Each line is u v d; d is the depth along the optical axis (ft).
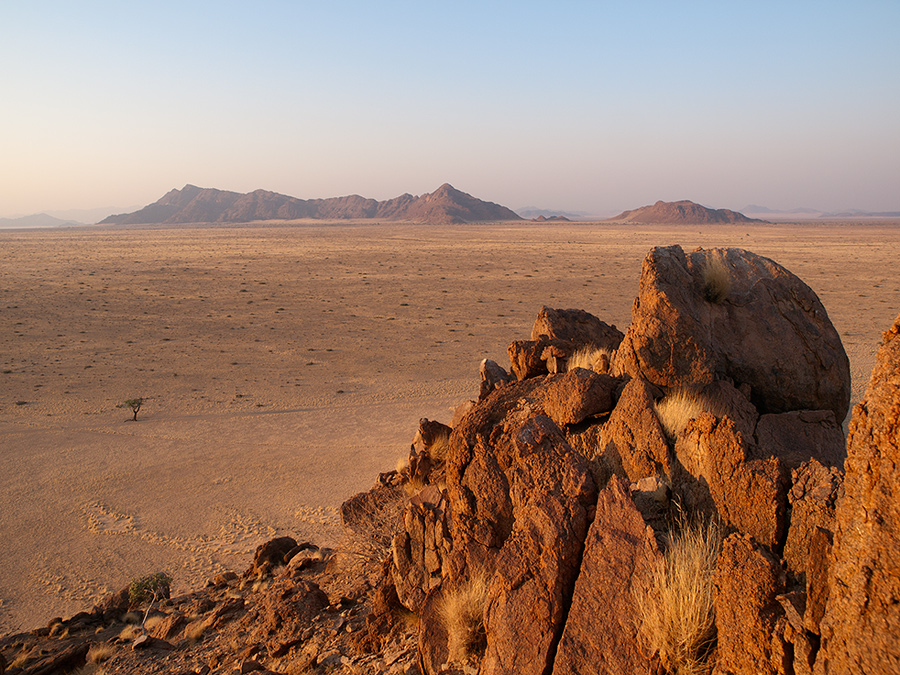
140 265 496.64
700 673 13.12
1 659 38.60
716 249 29.40
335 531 74.18
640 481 18.02
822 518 13.78
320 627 29.55
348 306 282.97
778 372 24.64
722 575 13.38
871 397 11.58
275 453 105.91
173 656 33.27
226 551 71.77
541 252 604.08
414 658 21.98
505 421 25.27
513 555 16.98
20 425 125.59
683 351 23.63
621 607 14.65
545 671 14.79
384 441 110.63
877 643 10.05
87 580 67.21
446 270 434.71
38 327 235.81
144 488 92.68
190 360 184.34
